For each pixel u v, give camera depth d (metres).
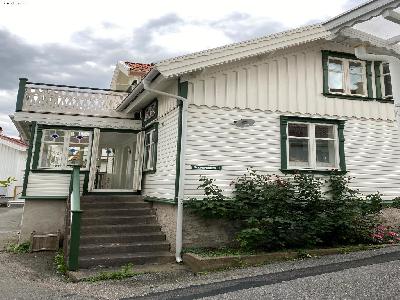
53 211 11.73
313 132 10.65
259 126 10.05
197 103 9.53
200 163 9.34
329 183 10.38
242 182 9.57
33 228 11.43
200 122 9.50
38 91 12.27
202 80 9.67
